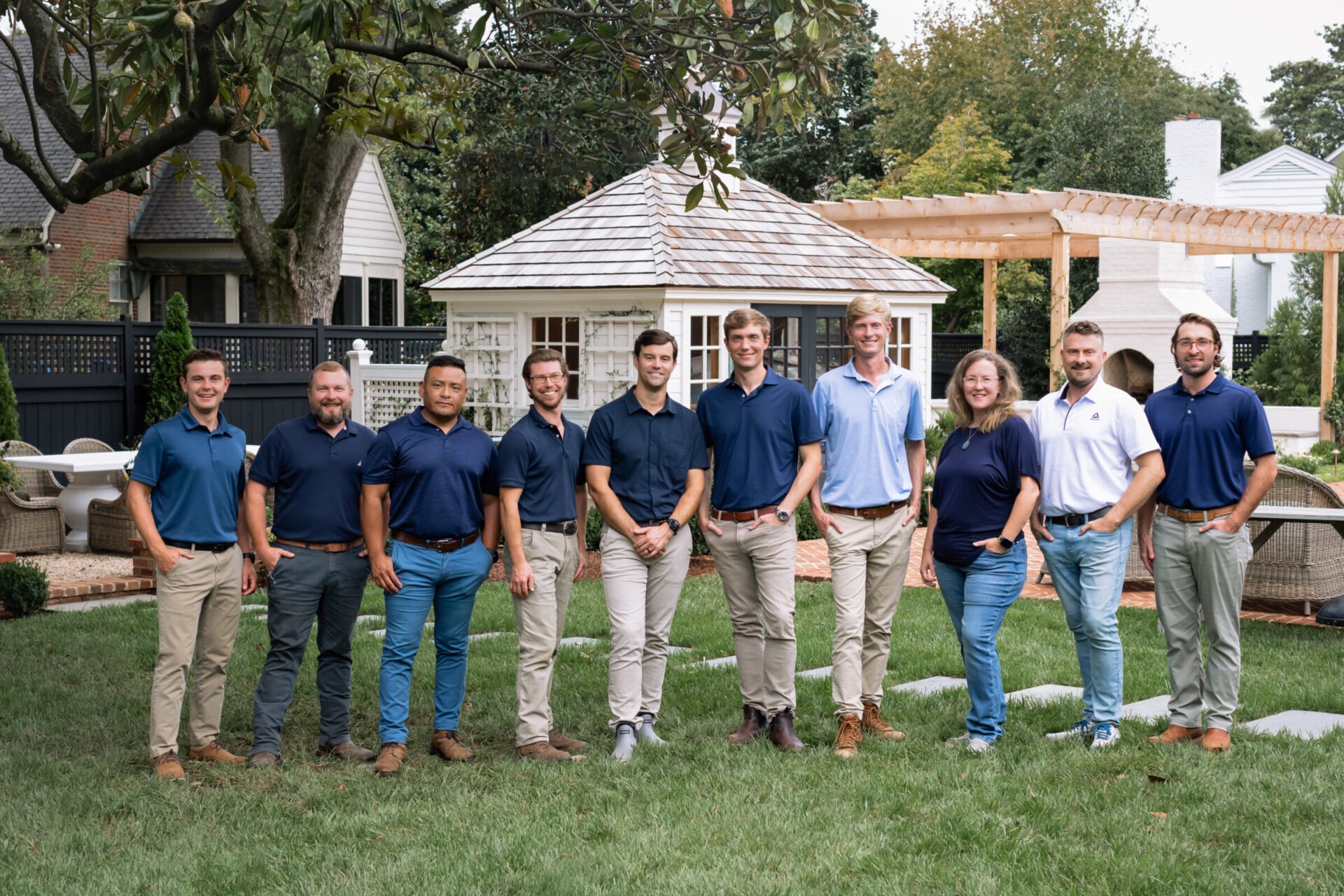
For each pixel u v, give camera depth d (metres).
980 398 5.91
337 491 5.91
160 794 5.29
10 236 22.06
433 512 5.79
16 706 6.73
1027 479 5.84
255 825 4.95
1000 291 27.50
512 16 7.00
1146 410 6.06
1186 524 5.87
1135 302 20.25
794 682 6.61
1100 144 28.64
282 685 5.92
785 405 6.06
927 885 4.26
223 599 5.87
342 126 7.80
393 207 28.31
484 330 14.15
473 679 7.26
